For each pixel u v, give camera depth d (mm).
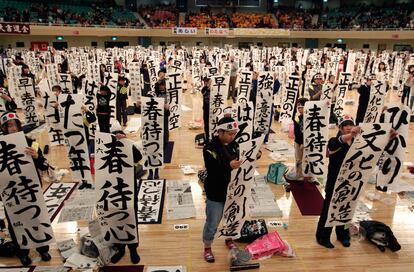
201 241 4359
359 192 3920
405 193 5566
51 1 27875
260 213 4961
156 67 13305
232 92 12641
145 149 5746
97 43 27312
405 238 4438
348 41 29062
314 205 5227
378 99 7891
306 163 5684
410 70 10172
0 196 3650
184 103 12570
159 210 5027
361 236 4422
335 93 9375
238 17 32156
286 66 14055
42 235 3809
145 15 30359
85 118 5910
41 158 3666
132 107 11164
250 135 4367
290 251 4102
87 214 4887
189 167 6496
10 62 13898
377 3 32719
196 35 28219
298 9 33406
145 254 4098
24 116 9430
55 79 11602
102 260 3893
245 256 3951
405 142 5031
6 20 21938
